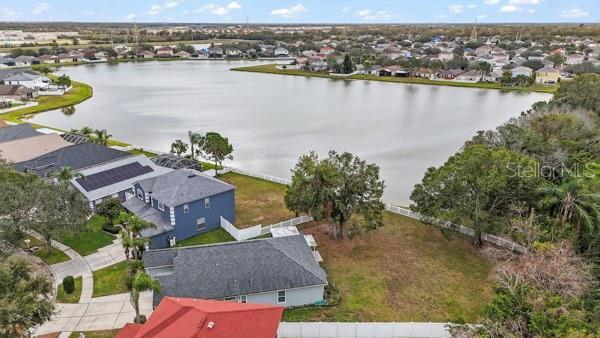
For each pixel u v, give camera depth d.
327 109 121.44
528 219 35.56
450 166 42.91
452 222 41.69
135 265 35.06
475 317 32.72
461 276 38.22
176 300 28.44
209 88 161.00
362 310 33.66
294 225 48.09
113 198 48.59
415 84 173.00
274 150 80.88
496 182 38.59
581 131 56.28
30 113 114.12
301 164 43.66
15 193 37.66
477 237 42.78
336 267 39.78
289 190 43.81
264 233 45.88
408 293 35.84
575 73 166.25
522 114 71.25
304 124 102.06
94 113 116.31
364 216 42.81
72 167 58.03
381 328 29.81
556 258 27.84
